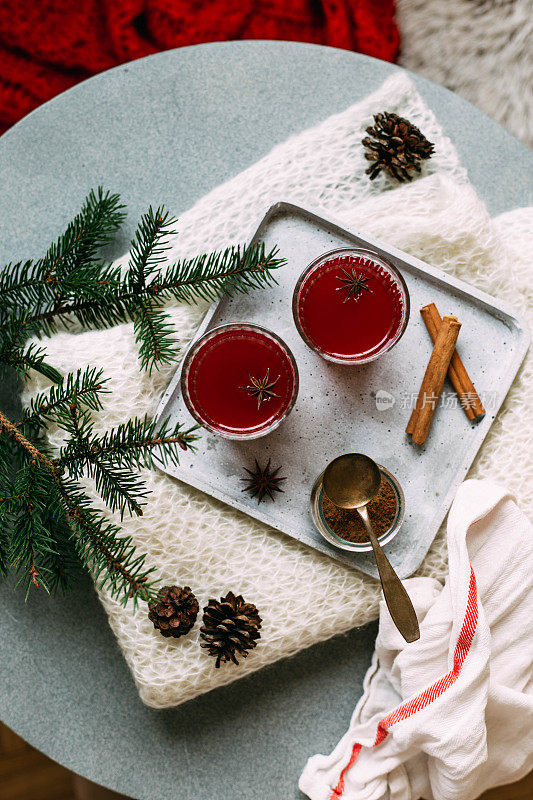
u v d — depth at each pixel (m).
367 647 1.00
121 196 1.02
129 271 0.91
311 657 0.99
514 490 0.98
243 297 0.98
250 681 0.99
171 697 0.97
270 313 0.98
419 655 0.95
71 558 0.96
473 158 1.02
